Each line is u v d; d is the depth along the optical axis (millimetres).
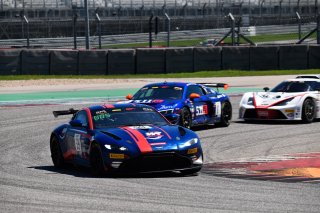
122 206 26891
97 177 35594
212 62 130625
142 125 37719
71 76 122938
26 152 48188
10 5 196625
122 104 40594
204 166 39656
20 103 85125
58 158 40781
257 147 49250
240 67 132125
